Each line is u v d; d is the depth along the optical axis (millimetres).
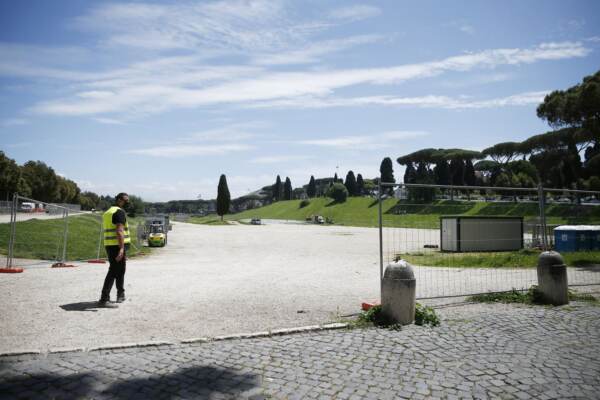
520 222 22031
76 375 4195
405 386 3969
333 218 102625
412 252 21578
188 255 20406
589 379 4121
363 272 13289
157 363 4555
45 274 11328
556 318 6547
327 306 7594
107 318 6496
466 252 19375
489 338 5473
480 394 3795
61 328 5863
